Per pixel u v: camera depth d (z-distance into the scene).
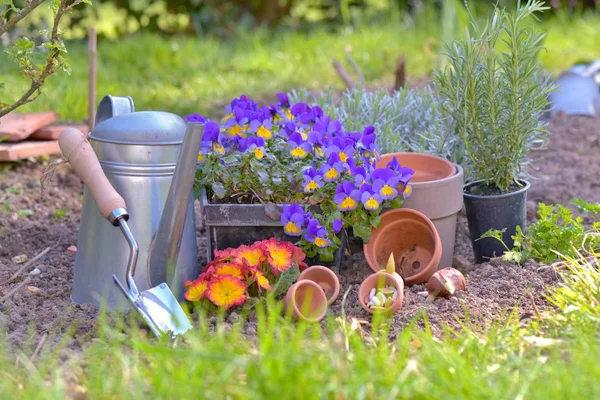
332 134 2.98
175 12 9.38
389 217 2.86
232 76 6.88
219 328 2.22
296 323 2.48
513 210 3.06
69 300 2.73
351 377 1.89
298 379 1.81
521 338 2.28
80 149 2.40
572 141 5.25
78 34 8.91
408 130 3.68
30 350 2.29
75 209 3.91
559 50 8.12
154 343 2.29
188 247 2.71
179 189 2.39
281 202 2.85
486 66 3.04
